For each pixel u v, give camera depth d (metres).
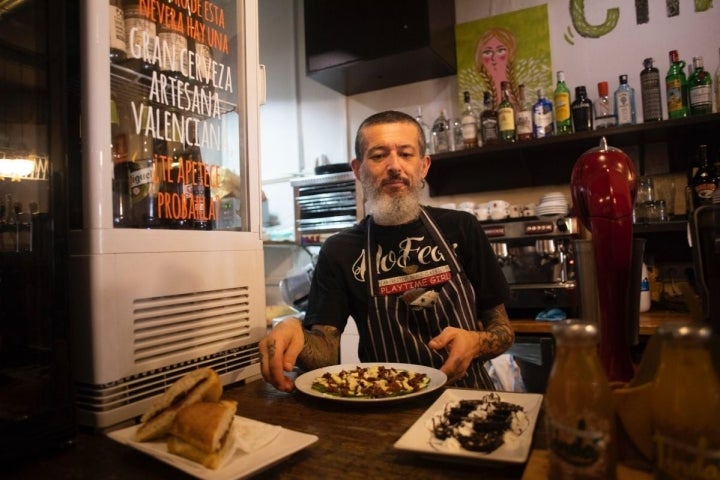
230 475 0.53
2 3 0.67
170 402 0.65
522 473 0.55
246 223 1.07
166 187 0.93
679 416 0.41
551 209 2.29
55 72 0.71
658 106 2.17
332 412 0.80
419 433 0.63
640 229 2.11
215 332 0.95
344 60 2.68
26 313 0.68
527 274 2.24
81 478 0.59
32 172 0.69
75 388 0.71
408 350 1.27
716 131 2.17
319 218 2.85
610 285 0.62
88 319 0.75
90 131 0.75
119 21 0.85
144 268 0.81
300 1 3.37
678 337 0.42
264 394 0.93
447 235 1.41
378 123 1.38
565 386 0.46
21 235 0.69
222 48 1.08
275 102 3.46
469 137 2.54
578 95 2.32
